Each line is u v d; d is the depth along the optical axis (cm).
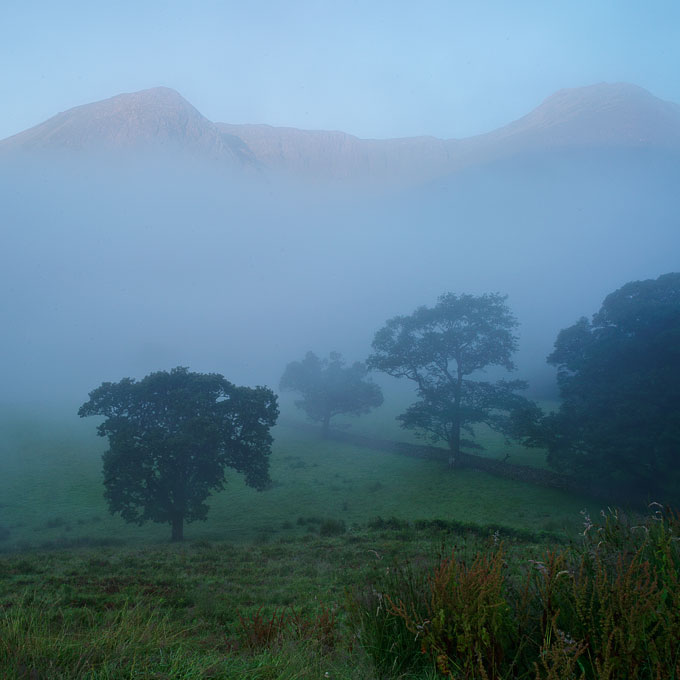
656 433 3161
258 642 540
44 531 3431
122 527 3531
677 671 300
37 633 445
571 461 3672
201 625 758
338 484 4628
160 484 3012
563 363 4209
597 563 383
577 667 333
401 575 473
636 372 3434
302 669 397
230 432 3200
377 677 381
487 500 3834
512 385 4803
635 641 307
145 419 3159
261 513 3859
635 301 3712
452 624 374
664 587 344
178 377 3238
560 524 2522
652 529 451
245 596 1079
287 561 1712
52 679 359
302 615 793
